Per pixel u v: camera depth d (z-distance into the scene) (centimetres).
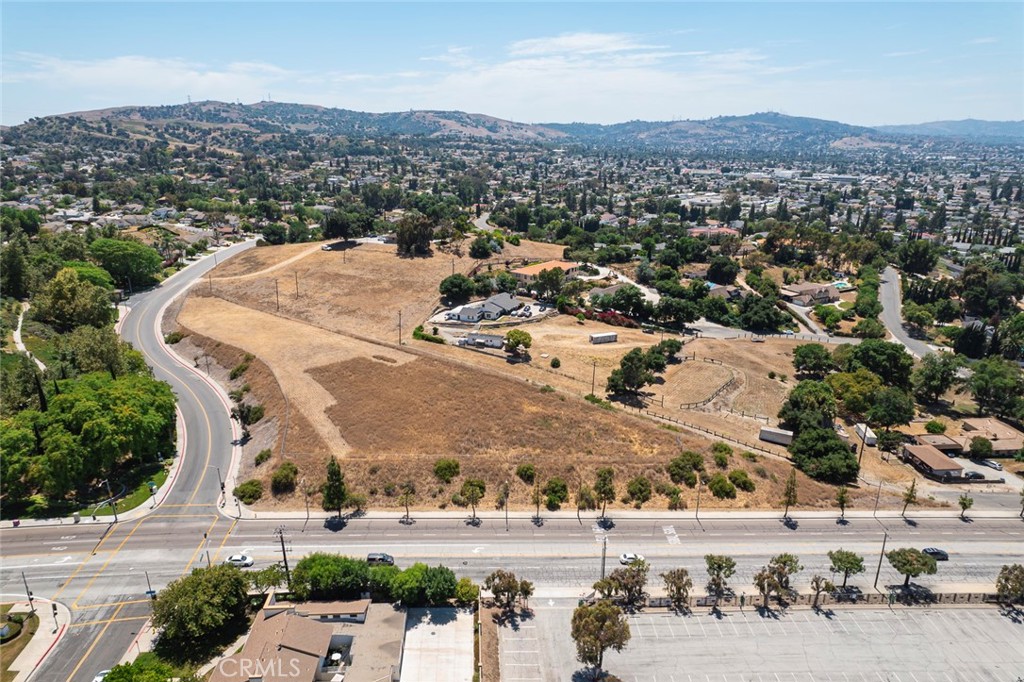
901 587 9050
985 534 10488
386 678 7225
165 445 12438
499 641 7875
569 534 10038
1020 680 7525
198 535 9850
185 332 18462
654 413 14050
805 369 17600
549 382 15262
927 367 16550
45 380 12938
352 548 9569
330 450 11831
